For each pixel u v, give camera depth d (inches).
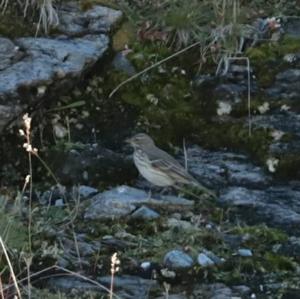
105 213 468.1
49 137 519.2
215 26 570.3
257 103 547.8
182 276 426.6
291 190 512.1
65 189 494.3
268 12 600.1
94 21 561.9
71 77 526.0
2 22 541.6
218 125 542.9
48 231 446.6
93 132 528.7
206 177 515.5
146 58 558.3
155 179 492.1
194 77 558.3
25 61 522.0
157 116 541.3
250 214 488.4
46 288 411.5
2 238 418.6
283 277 433.4
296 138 534.9
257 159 530.9
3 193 487.8
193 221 473.7
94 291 410.6
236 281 427.8
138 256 436.5
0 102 502.0
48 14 548.7
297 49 569.9
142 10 580.7
